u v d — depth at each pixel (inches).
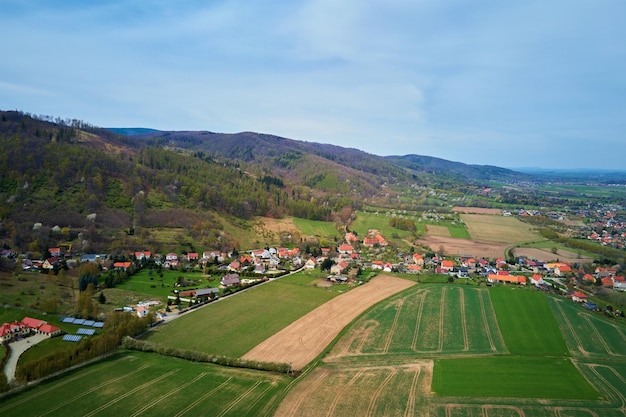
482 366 3572.8
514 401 2977.4
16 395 2849.4
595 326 4603.8
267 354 3754.9
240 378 3253.0
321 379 3275.1
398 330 4375.0
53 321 4210.1
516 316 4830.2
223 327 4377.5
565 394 3100.4
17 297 4687.5
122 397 2888.8
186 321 4515.3
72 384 3036.4
